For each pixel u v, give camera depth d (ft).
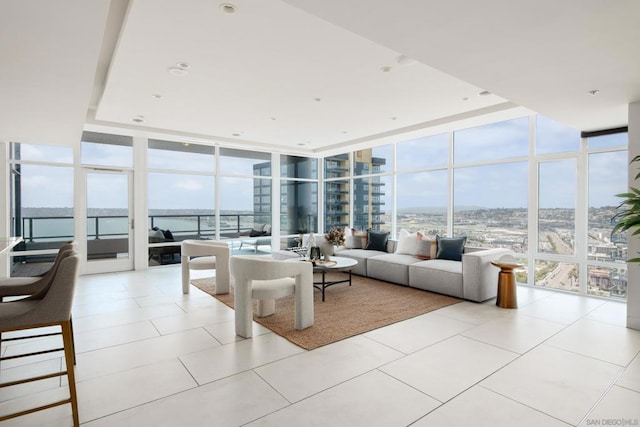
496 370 8.84
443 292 16.19
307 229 30.07
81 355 9.72
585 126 14.89
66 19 6.23
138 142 22.16
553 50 8.12
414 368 8.95
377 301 15.21
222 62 10.89
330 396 7.63
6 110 11.37
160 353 9.85
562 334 11.31
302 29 8.91
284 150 26.53
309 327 11.90
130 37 9.26
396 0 6.21
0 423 6.67
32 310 6.32
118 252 21.91
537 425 6.67
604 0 6.15
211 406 7.25
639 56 8.38
